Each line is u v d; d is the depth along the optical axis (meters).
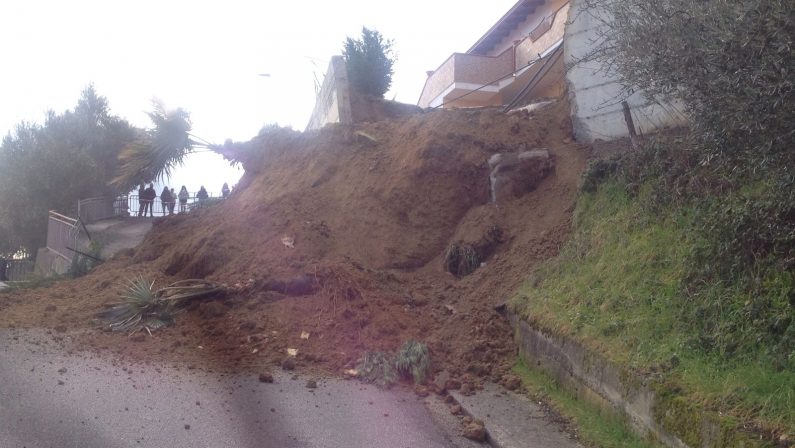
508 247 10.70
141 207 28.92
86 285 12.20
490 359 8.16
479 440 6.26
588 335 6.90
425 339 8.67
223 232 11.64
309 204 12.35
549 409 6.86
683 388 5.43
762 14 5.55
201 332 9.05
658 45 6.71
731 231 6.40
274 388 7.27
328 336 8.65
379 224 11.73
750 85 5.72
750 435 4.64
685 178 7.97
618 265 7.80
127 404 6.56
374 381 7.65
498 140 12.62
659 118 10.84
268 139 15.65
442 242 11.54
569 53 12.59
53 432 5.80
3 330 9.15
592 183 9.95
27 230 30.11
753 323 5.71
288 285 9.65
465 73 22.56
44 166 30.27
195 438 5.86
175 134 14.75
